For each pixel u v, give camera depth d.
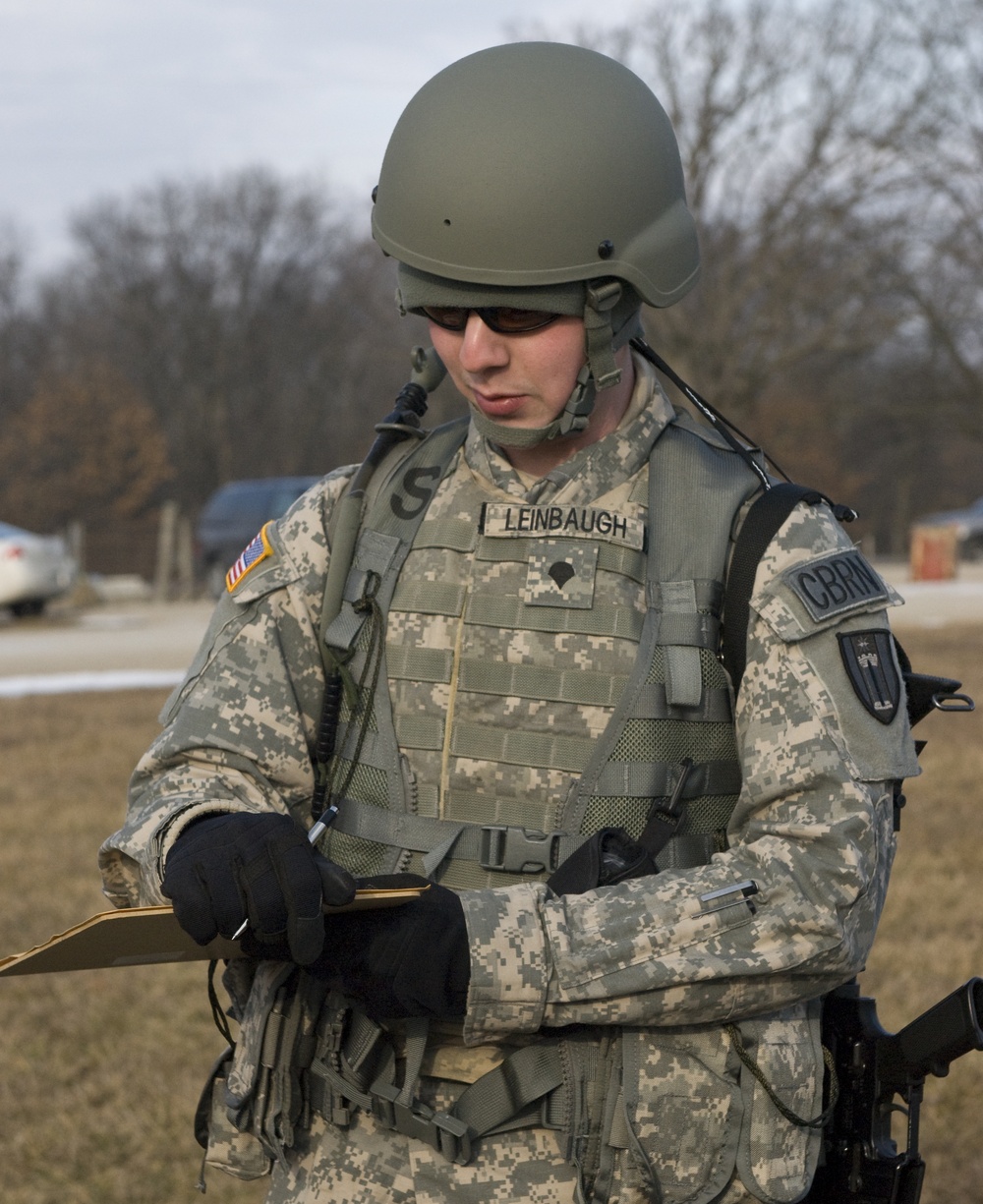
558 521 1.66
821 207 22.77
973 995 1.55
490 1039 1.49
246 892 1.35
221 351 54.94
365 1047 1.60
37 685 12.34
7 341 56.28
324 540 1.77
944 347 25.23
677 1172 1.54
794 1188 1.56
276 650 1.73
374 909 1.45
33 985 5.03
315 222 56.16
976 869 6.02
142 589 26.30
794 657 1.55
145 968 5.19
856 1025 1.65
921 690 1.66
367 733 1.69
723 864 1.51
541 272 1.54
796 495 1.62
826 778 1.50
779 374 25.02
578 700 1.61
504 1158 1.58
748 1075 1.54
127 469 46.72
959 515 35.69
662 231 1.63
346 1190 1.63
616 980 1.45
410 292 1.60
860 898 1.50
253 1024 1.67
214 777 1.66
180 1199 3.58
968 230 22.98
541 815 1.61
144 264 55.44
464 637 1.66
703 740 1.62
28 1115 4.04
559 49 1.65
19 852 6.55
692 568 1.63
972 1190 3.46
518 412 1.62
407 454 1.79
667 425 1.73
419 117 1.61
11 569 19.09
